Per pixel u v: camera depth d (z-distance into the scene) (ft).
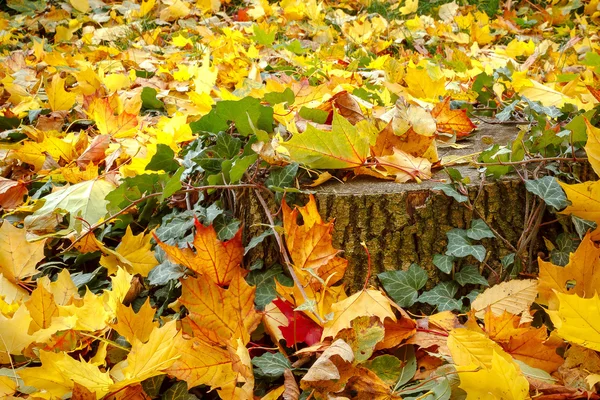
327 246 3.74
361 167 4.08
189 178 4.40
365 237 3.91
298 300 3.68
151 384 3.61
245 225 4.11
